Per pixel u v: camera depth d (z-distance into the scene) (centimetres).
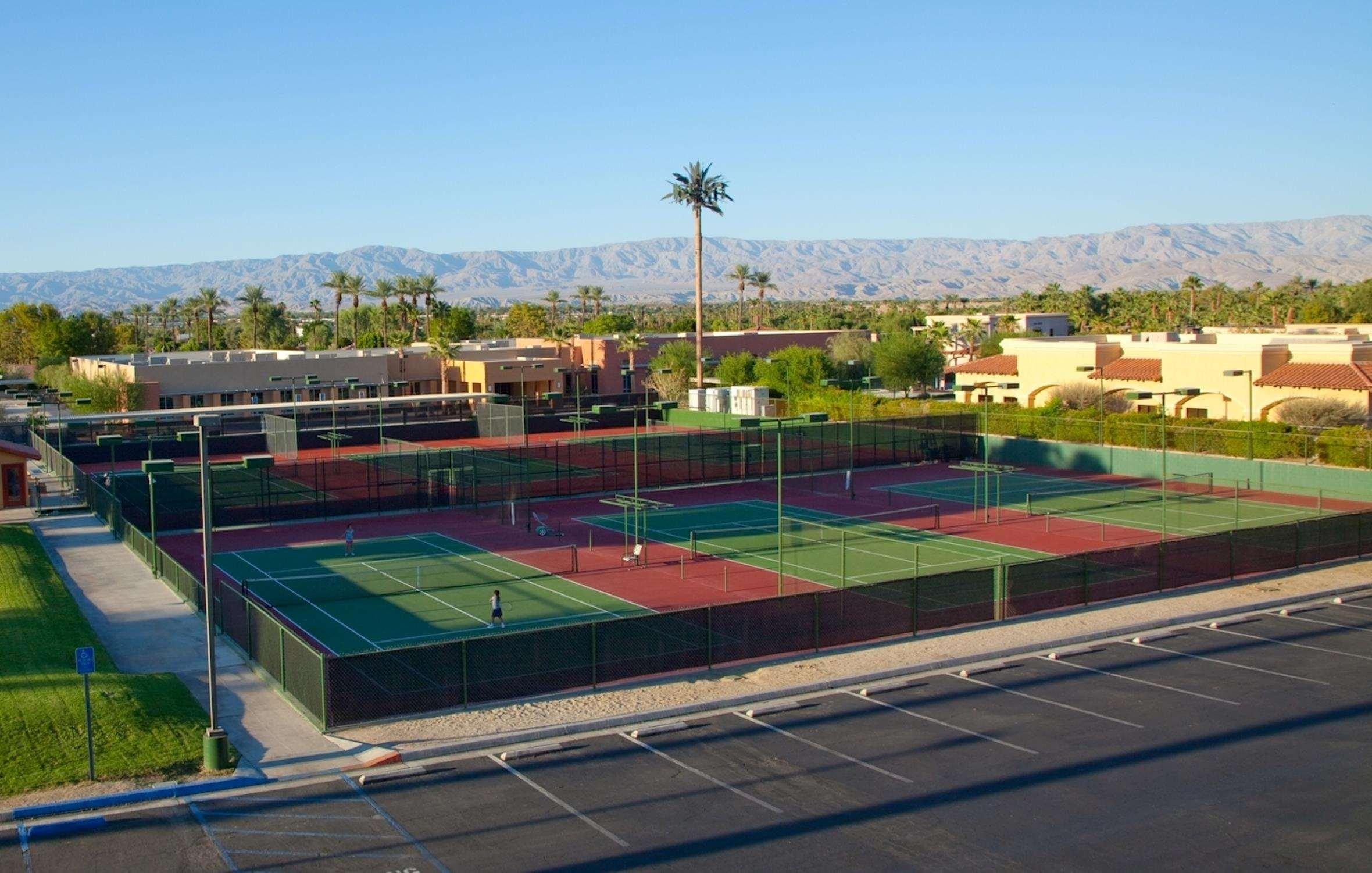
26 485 5928
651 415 10256
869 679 3002
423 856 2016
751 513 6041
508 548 5128
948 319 16450
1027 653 3256
